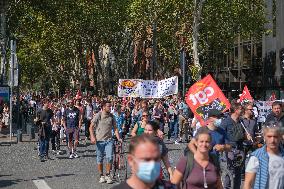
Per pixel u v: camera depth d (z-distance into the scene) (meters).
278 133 6.63
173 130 26.70
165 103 31.98
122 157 16.36
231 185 10.67
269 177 6.57
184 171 6.66
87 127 26.62
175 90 31.17
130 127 27.48
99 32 52.94
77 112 19.39
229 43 52.62
